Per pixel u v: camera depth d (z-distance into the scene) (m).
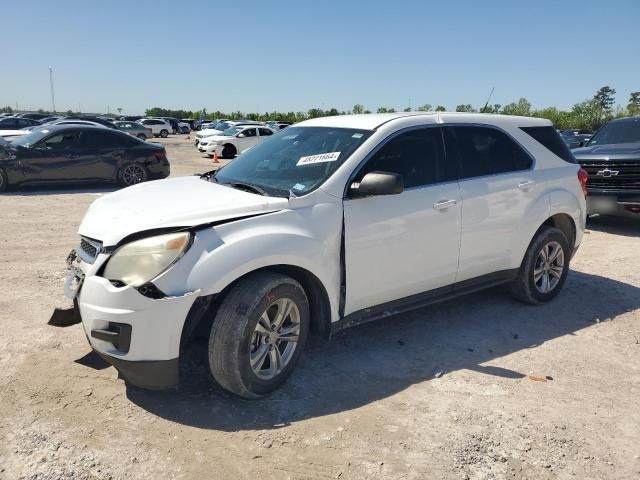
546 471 2.94
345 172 3.90
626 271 6.77
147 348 3.14
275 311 3.56
